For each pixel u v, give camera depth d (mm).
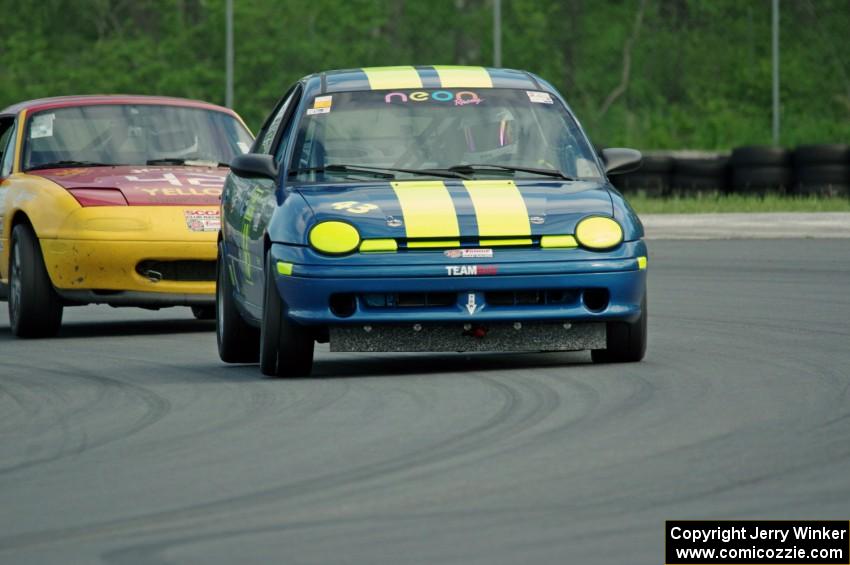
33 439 25312
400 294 30359
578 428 24516
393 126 33625
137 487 20984
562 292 30672
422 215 30531
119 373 33781
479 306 30281
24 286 42094
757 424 24562
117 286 41469
